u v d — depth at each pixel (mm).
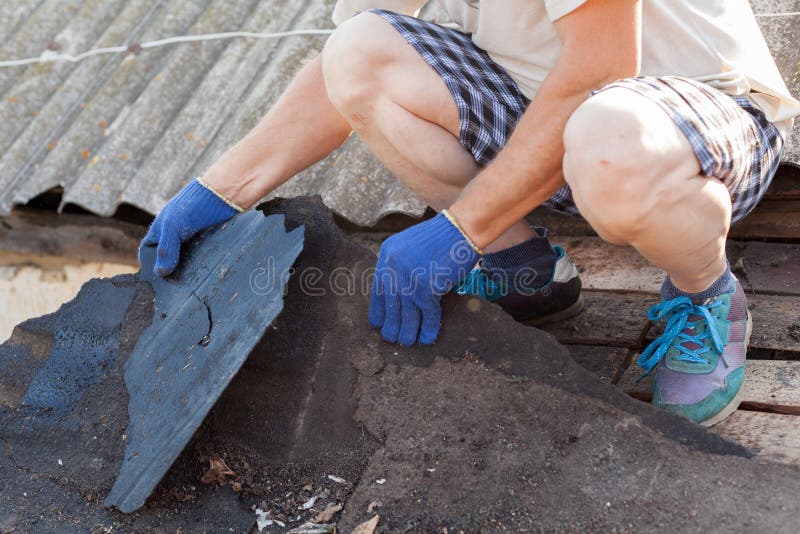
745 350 1543
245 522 1382
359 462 1454
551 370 1462
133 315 1783
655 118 1219
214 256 1707
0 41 3529
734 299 1524
